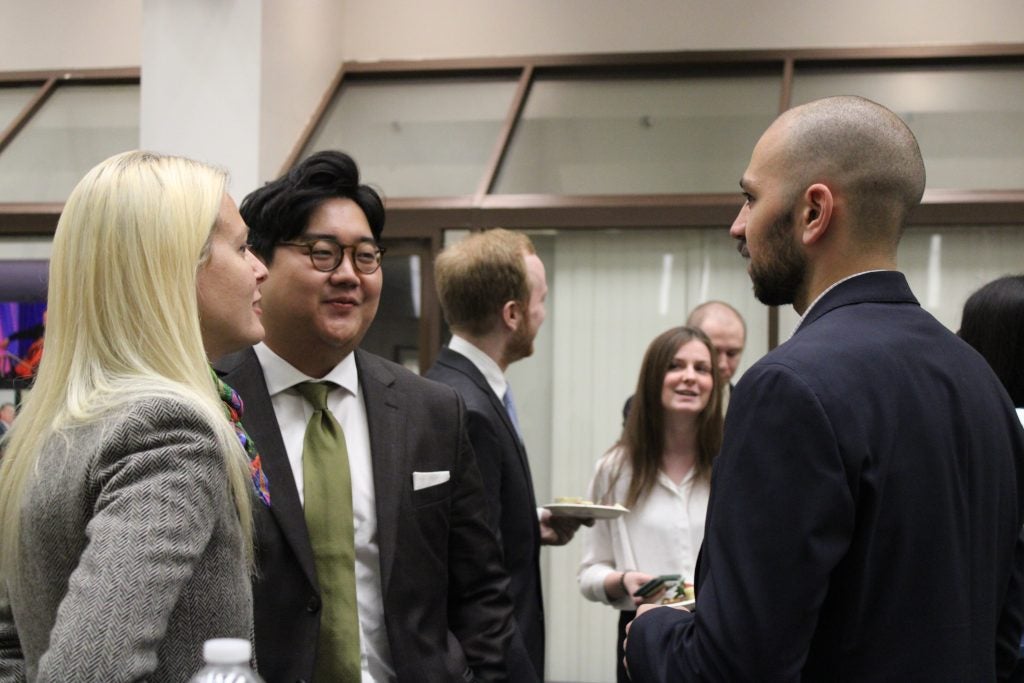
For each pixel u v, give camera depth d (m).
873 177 1.88
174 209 1.68
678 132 6.72
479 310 3.29
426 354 6.27
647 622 1.92
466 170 6.66
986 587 1.83
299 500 2.33
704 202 6.14
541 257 6.30
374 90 7.34
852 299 1.87
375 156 6.85
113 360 1.62
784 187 1.91
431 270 6.32
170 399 1.55
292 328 2.43
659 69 7.17
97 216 1.65
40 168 7.16
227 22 6.29
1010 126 6.45
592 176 6.49
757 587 1.66
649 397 3.97
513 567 3.06
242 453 1.68
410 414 2.55
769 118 6.70
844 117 1.90
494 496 2.99
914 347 1.83
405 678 2.33
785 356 1.76
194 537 1.49
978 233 5.93
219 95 6.27
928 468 1.76
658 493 3.95
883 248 1.91
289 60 6.66
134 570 1.42
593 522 3.50
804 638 1.66
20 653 1.75
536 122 6.94
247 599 1.62
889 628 1.72
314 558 2.31
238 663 1.33
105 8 7.84
